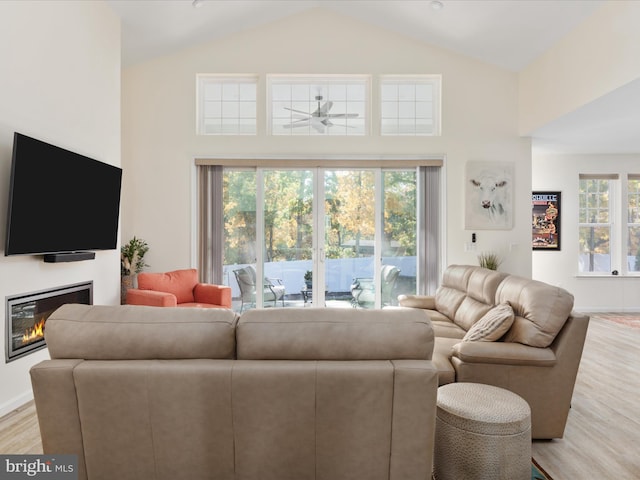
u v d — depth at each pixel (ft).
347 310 5.13
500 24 14.40
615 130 16.26
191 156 17.03
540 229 21.71
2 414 8.77
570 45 13.70
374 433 4.78
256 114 17.29
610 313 20.97
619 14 11.30
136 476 4.86
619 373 11.80
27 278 9.50
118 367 4.65
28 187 9.02
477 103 17.28
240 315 5.19
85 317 4.98
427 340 4.88
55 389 4.66
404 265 17.61
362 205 17.51
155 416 4.72
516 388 7.80
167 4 13.51
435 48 17.21
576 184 21.62
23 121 9.26
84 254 11.05
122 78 16.87
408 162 17.22
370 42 17.13
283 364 4.75
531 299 8.23
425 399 4.70
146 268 16.96
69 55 10.91
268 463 4.84
